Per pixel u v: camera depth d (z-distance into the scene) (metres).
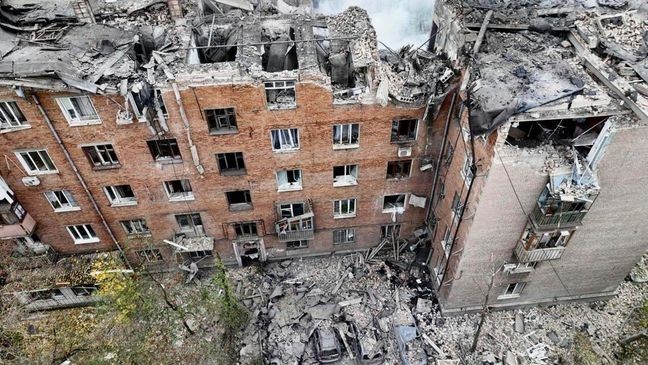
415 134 29.73
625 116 22.27
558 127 24.28
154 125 26.86
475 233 27.62
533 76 23.55
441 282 33.66
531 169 23.84
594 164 23.52
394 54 29.67
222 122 27.70
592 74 24.20
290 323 34.25
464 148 27.12
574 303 34.69
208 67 25.19
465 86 25.25
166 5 29.08
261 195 32.31
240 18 28.77
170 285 36.53
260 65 25.48
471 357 32.28
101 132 27.09
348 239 37.38
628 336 32.84
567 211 24.92
